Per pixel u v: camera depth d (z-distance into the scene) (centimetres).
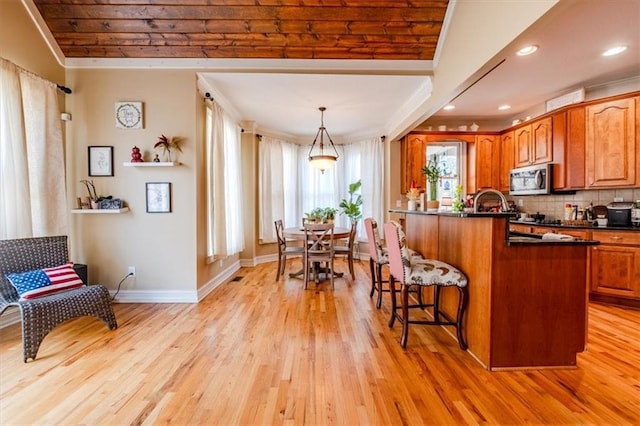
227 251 437
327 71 350
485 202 499
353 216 581
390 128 539
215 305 342
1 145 270
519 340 210
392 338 259
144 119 350
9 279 249
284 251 464
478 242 224
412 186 409
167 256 354
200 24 316
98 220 352
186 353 232
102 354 230
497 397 180
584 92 369
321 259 412
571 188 380
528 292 210
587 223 374
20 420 161
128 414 166
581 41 268
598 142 357
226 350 237
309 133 620
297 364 217
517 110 470
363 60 349
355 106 456
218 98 412
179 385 192
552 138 404
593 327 279
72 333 268
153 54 344
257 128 566
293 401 177
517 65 315
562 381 196
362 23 315
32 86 300
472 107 454
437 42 333
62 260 292
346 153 636
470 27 268
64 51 342
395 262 257
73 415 164
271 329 277
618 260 331
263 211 577
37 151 305
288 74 353
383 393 184
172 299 353
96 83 348
